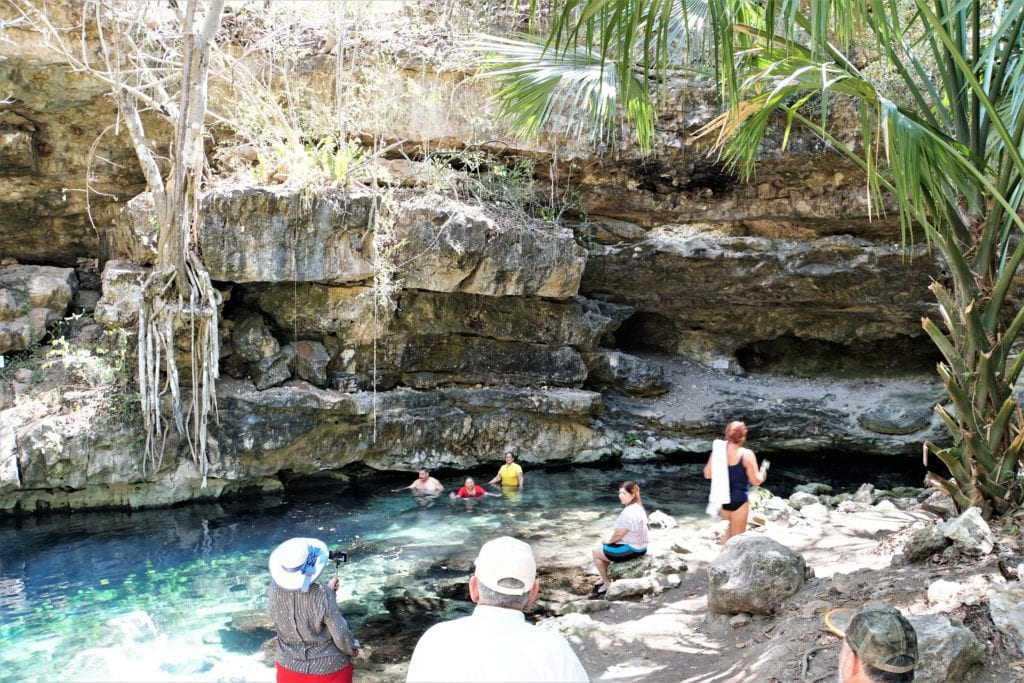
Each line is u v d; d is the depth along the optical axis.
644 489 12.99
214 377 11.95
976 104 6.66
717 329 18.55
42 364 12.52
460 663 2.22
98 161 14.06
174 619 7.55
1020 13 6.55
